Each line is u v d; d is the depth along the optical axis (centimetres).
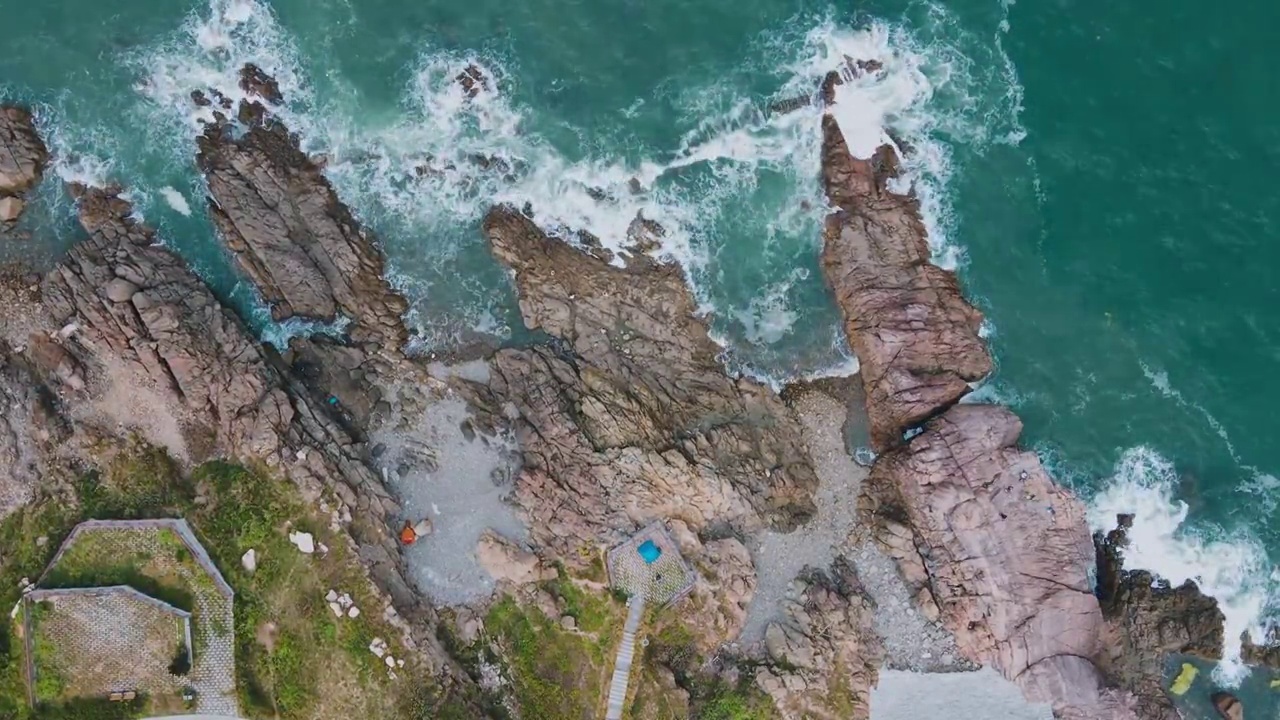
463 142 5991
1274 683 6009
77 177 5625
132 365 5269
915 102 6106
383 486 5494
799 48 6100
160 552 5116
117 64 5753
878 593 6044
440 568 5484
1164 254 6103
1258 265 6056
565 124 6031
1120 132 6144
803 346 6162
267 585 5153
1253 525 6053
